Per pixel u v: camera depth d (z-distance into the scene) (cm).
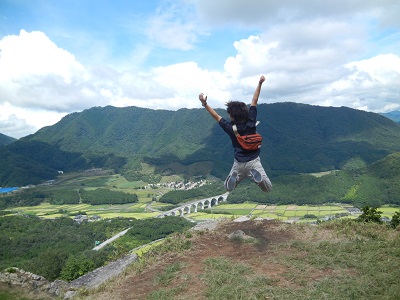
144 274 760
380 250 717
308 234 876
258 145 550
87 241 6347
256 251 788
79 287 946
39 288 1166
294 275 645
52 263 3269
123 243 5997
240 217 1119
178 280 689
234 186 561
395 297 539
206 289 626
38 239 6159
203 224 1079
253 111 553
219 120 556
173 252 848
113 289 723
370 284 584
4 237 6078
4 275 1222
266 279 636
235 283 634
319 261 695
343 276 623
